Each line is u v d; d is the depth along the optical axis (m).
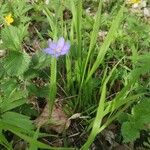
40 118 0.33
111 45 0.41
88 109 0.34
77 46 0.33
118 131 0.34
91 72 0.32
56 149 0.26
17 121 0.28
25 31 0.35
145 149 0.33
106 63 0.40
